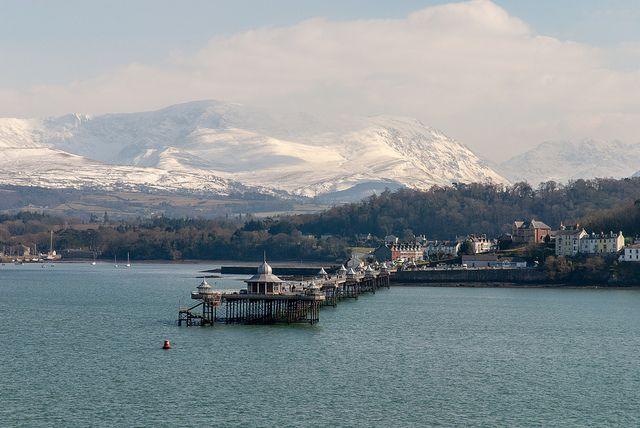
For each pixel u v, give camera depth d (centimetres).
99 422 18188
